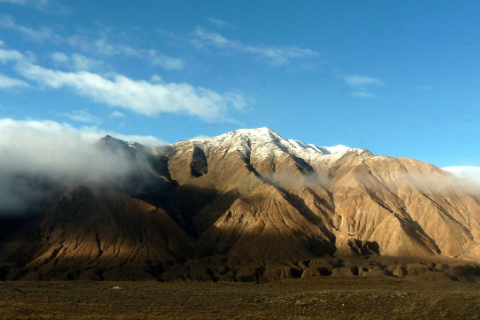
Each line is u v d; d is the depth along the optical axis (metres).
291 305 110.12
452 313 88.31
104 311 99.81
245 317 94.25
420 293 110.50
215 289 158.12
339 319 91.50
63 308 101.12
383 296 108.81
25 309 95.00
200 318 92.00
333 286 175.12
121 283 183.75
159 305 111.81
